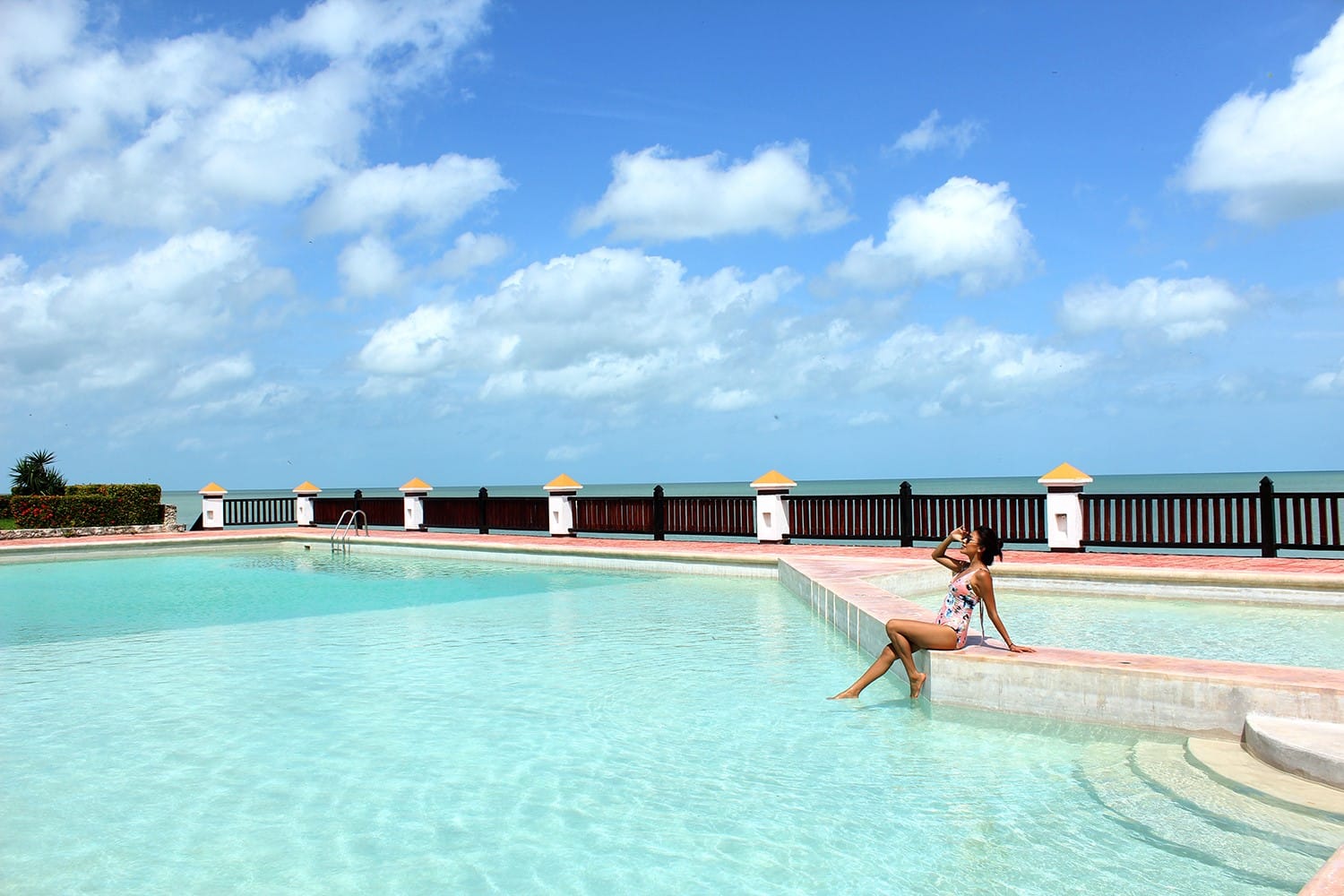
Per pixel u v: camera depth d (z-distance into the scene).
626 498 20.12
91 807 5.04
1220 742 5.72
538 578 15.91
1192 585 11.93
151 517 26.11
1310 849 4.24
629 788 5.24
